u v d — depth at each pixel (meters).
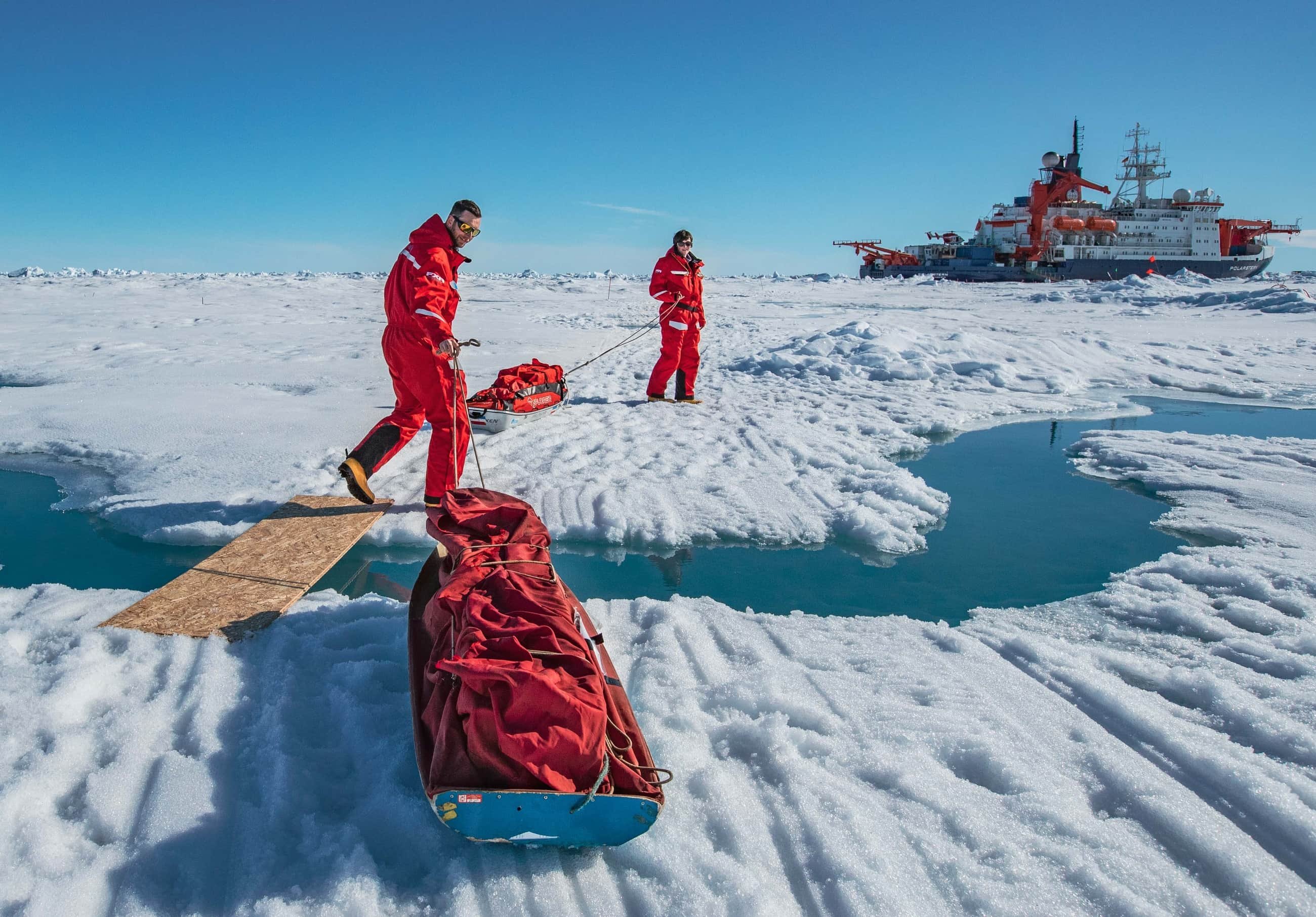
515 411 6.71
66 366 10.27
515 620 2.16
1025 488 5.82
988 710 2.69
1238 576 3.77
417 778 2.23
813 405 8.64
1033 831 2.11
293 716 2.53
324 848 1.97
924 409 8.50
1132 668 2.99
